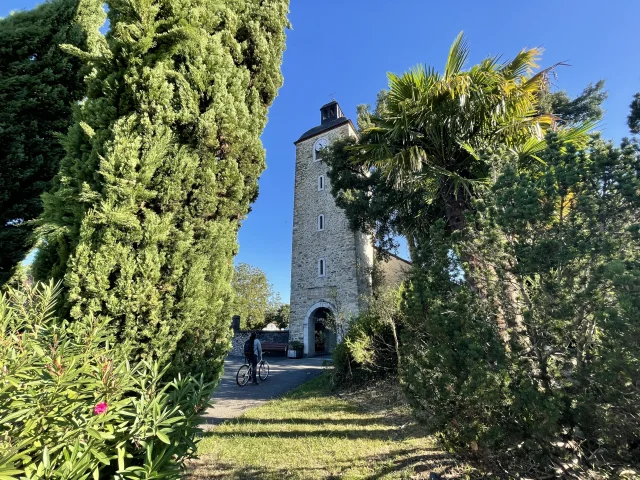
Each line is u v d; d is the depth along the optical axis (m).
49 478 1.31
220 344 3.45
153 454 1.90
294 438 4.52
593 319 1.80
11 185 5.45
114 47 3.26
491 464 2.17
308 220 20.72
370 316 8.91
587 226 1.95
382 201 10.39
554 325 1.92
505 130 4.46
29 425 1.39
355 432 4.75
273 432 4.82
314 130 22.75
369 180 11.98
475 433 2.08
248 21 4.52
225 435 4.71
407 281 3.08
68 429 1.53
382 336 8.34
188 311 3.12
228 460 3.80
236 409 6.38
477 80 4.47
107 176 2.83
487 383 1.93
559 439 1.90
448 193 4.59
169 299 3.02
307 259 20.08
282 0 5.16
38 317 2.10
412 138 4.80
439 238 2.63
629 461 1.66
